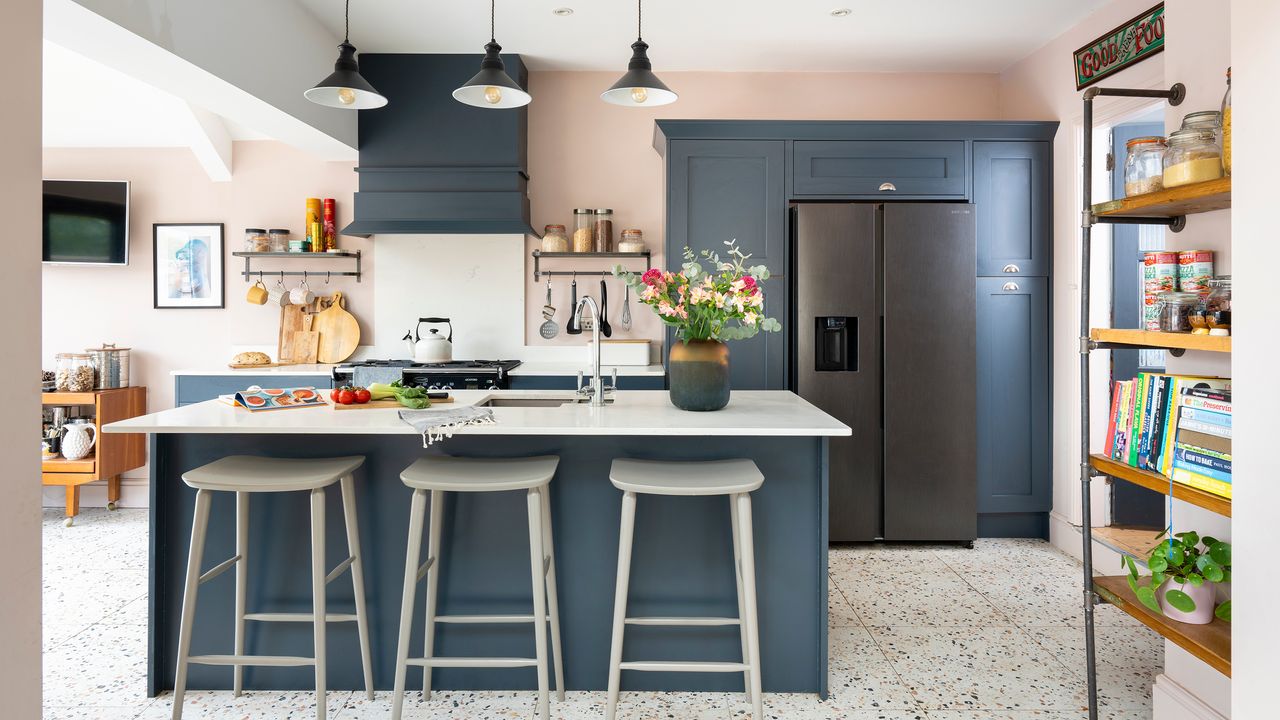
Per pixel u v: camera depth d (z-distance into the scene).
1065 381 3.84
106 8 2.23
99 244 4.60
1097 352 3.71
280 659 2.08
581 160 4.54
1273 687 1.40
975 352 3.85
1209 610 1.79
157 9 2.46
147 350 4.71
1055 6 3.52
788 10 3.58
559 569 2.37
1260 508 1.42
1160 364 3.72
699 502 2.36
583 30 3.85
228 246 4.69
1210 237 2.00
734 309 2.46
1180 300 1.86
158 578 2.31
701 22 3.72
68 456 4.27
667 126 3.92
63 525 4.25
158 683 2.31
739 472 2.14
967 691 2.34
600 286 4.58
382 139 4.21
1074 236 3.75
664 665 2.07
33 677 0.68
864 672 2.47
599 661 2.37
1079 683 2.38
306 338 4.63
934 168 3.94
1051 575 3.44
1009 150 3.93
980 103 4.48
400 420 2.23
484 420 2.22
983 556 3.74
